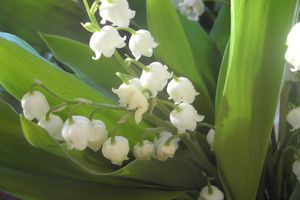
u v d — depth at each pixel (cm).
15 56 17
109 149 15
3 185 17
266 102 16
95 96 18
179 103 16
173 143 16
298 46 12
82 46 20
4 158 18
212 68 22
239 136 17
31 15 22
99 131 15
